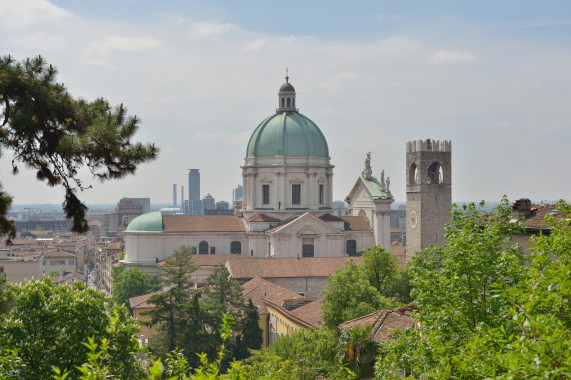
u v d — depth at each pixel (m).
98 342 78.31
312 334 120.06
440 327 52.47
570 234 50.91
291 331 137.25
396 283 144.88
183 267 182.38
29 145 58.50
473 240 57.62
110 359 77.88
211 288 190.25
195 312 153.12
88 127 56.28
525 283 42.38
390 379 51.59
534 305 36.94
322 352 104.69
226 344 147.75
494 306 52.22
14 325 77.38
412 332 55.56
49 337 79.06
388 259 154.00
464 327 52.34
